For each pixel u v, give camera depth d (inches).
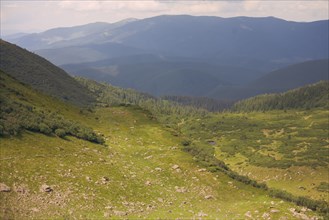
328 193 5703.7
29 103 5201.8
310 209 3257.9
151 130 6663.4
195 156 4655.5
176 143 5846.5
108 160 3779.5
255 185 3917.3
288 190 6077.8
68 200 2422.5
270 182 6520.7
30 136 3553.2
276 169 6904.5
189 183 3612.2
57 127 4274.1
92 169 3196.4
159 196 3036.4
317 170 6633.9
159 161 4239.7
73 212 2257.6
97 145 4424.2
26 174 2620.6
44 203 2293.3
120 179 3169.3
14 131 3383.4
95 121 6599.4
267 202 3021.7
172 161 4232.3
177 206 2824.8
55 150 3435.0
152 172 3762.3
